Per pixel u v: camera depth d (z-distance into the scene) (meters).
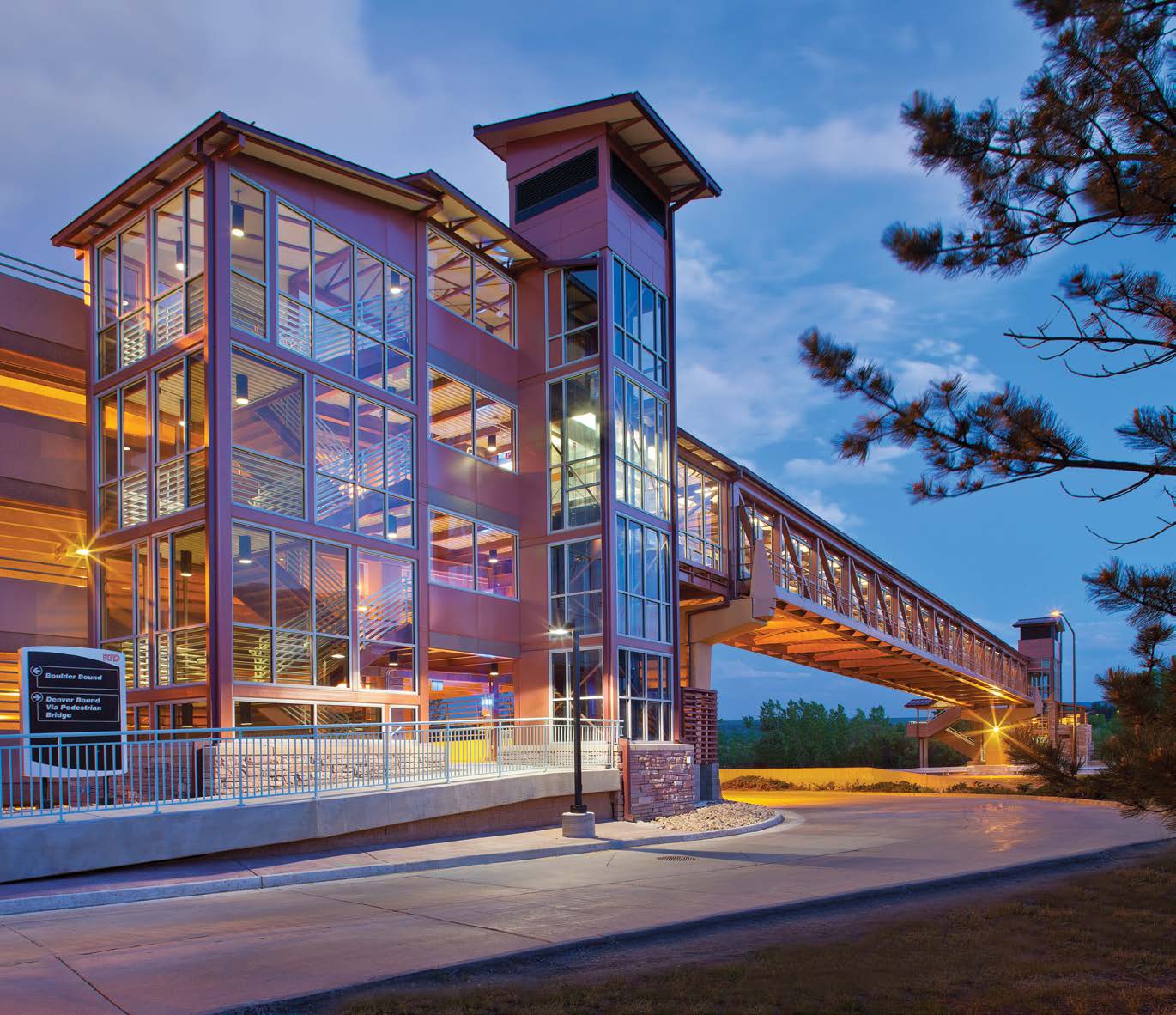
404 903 11.69
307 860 14.76
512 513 26.86
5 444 21.05
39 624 20.77
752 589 32.81
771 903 11.65
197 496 19.03
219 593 18.16
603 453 25.78
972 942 9.02
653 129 27.59
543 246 28.22
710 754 30.62
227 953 8.73
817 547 39.94
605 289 26.67
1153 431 5.95
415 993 7.14
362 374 22.36
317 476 20.75
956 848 18.48
